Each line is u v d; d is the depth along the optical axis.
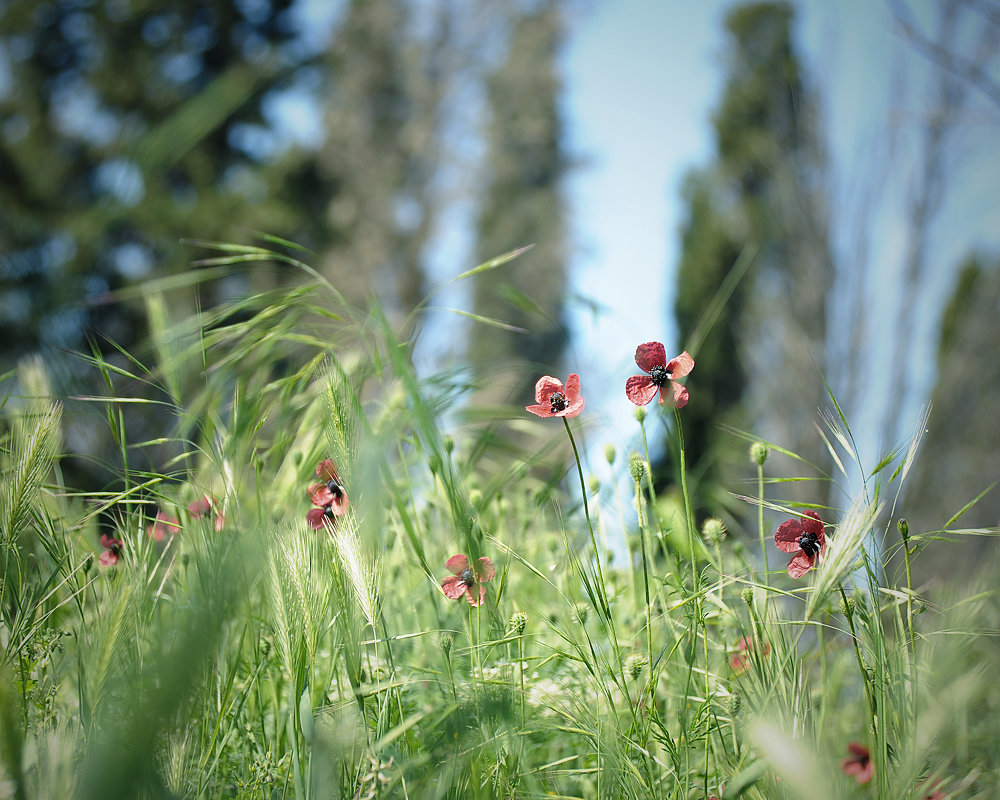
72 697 1.14
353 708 1.06
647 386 1.14
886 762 1.04
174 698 0.81
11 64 8.27
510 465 1.34
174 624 0.93
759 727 0.90
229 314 1.31
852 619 1.04
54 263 1.15
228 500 1.15
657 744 1.14
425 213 10.80
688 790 1.08
